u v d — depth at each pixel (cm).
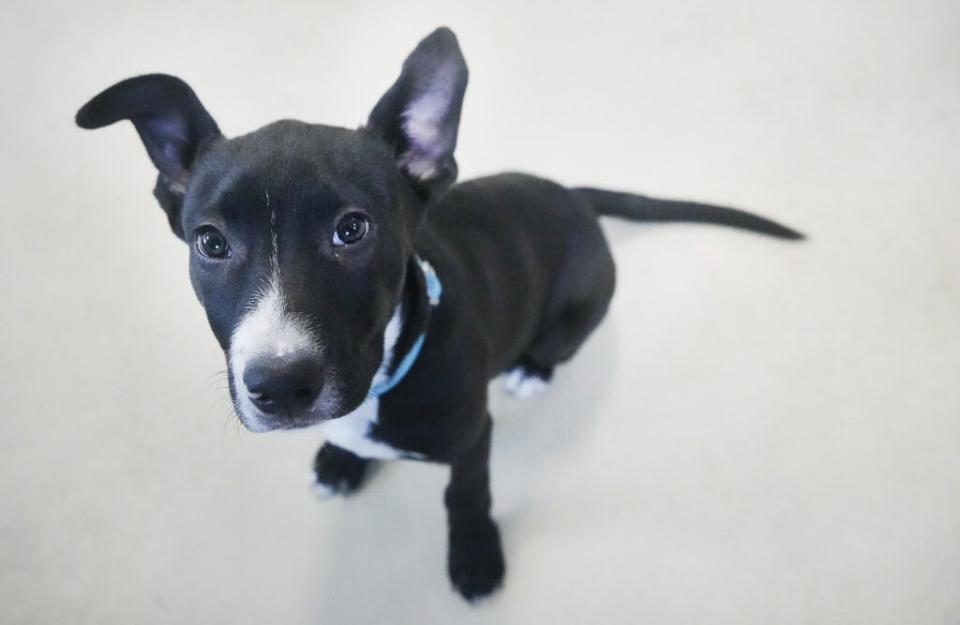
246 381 27
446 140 33
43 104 71
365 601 45
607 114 68
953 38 71
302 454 50
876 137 65
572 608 44
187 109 32
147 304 57
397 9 76
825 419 51
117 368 54
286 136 30
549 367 53
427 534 47
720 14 75
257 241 28
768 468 49
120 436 51
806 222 60
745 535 47
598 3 76
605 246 48
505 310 41
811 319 55
